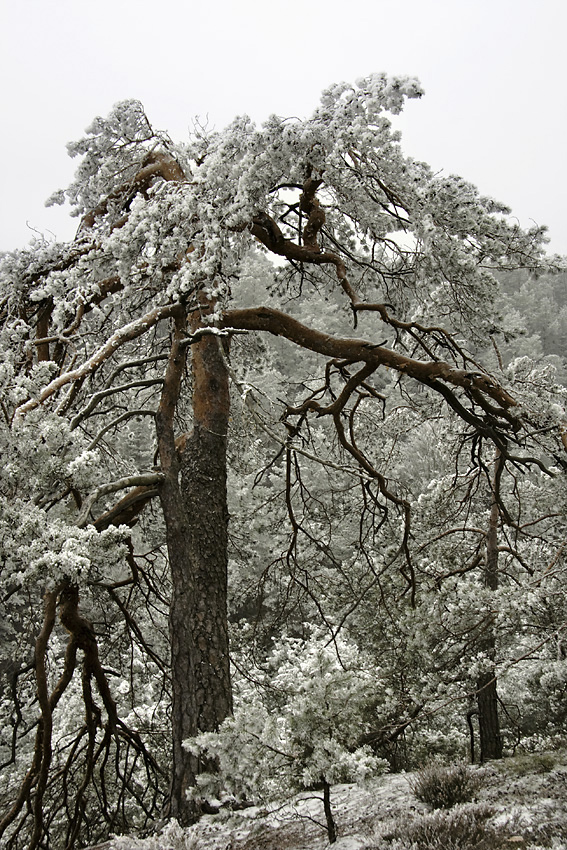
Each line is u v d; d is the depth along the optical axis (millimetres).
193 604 8750
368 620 12750
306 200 9898
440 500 13562
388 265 11516
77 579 6039
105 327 10977
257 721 6402
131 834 8727
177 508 8844
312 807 7844
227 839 6984
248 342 13156
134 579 10062
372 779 6258
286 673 12859
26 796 7906
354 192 9469
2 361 8977
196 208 8500
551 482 11531
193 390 10984
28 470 6770
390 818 6938
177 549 8766
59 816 10914
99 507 11562
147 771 9742
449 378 9594
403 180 8641
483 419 10180
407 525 10648
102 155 12312
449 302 9945
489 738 11367
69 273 8867
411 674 11414
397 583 12203
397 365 9836
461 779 7422
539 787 7086
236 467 13336
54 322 8961
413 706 11031
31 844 7727
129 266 8703
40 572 5910
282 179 9477
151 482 8641
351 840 6434
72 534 6289
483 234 8984
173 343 9414
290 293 12602
